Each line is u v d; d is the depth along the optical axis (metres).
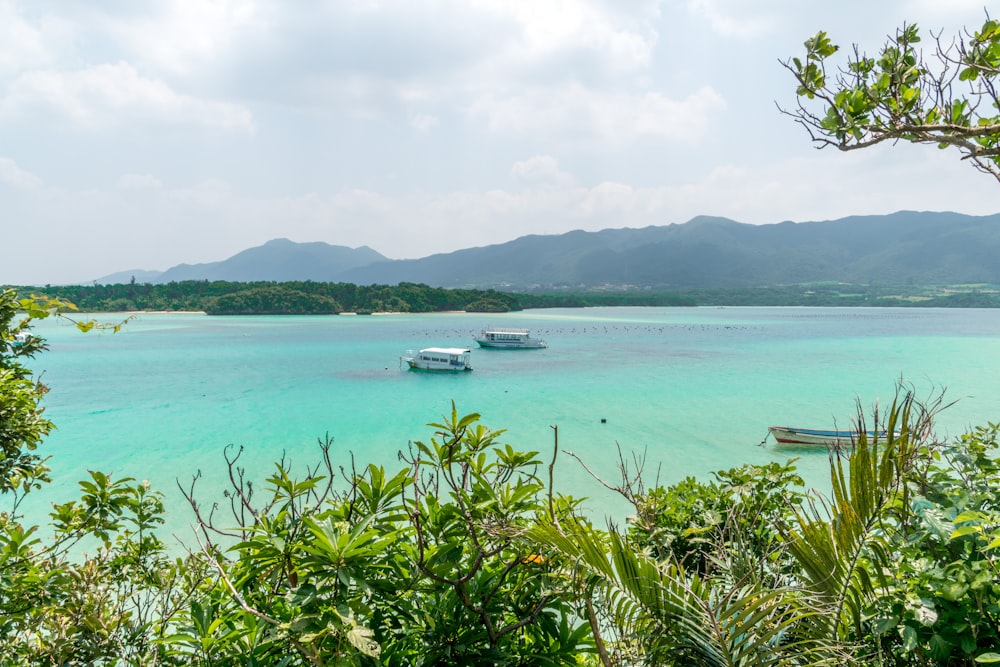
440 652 3.20
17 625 4.34
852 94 3.62
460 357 76.00
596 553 2.97
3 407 4.33
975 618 2.79
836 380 63.59
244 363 85.06
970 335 134.75
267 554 3.25
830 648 2.80
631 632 3.14
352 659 2.88
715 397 54.28
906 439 2.87
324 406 50.84
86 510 5.30
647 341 123.75
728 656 2.75
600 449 35.16
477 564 3.12
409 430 40.75
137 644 4.37
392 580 3.47
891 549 2.94
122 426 42.38
